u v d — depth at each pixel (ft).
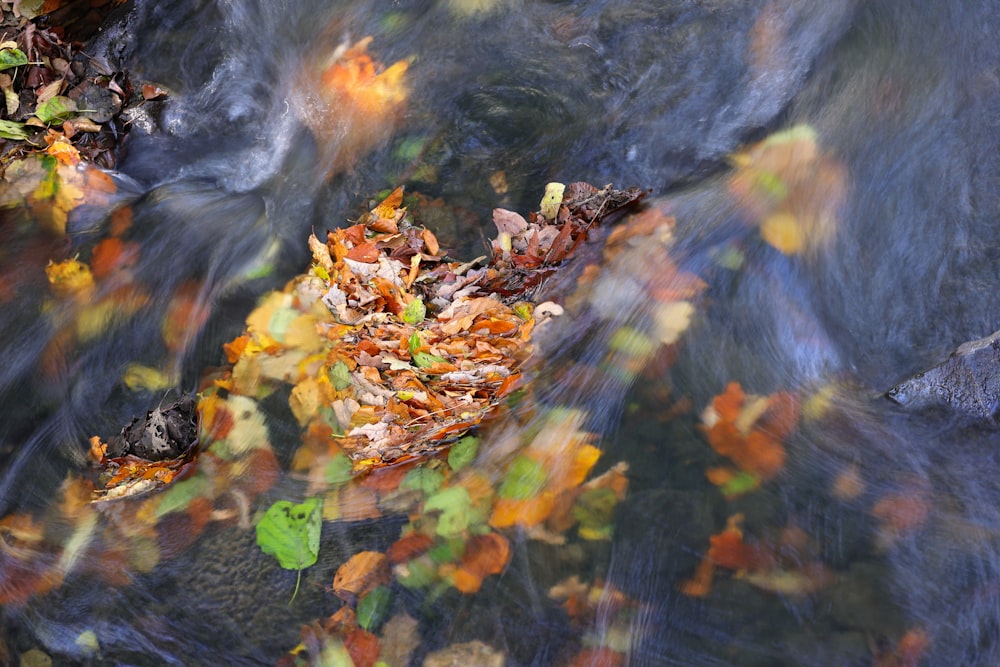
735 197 7.59
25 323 7.60
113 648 6.58
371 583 6.61
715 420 6.91
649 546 6.61
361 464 6.93
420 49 8.38
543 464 6.84
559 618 6.49
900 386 6.91
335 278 7.53
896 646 6.38
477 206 7.79
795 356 7.07
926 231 7.34
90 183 8.10
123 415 7.23
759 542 6.61
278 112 8.30
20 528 6.93
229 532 6.80
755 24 8.18
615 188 7.75
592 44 8.25
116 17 8.73
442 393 7.09
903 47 7.93
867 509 6.66
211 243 7.81
